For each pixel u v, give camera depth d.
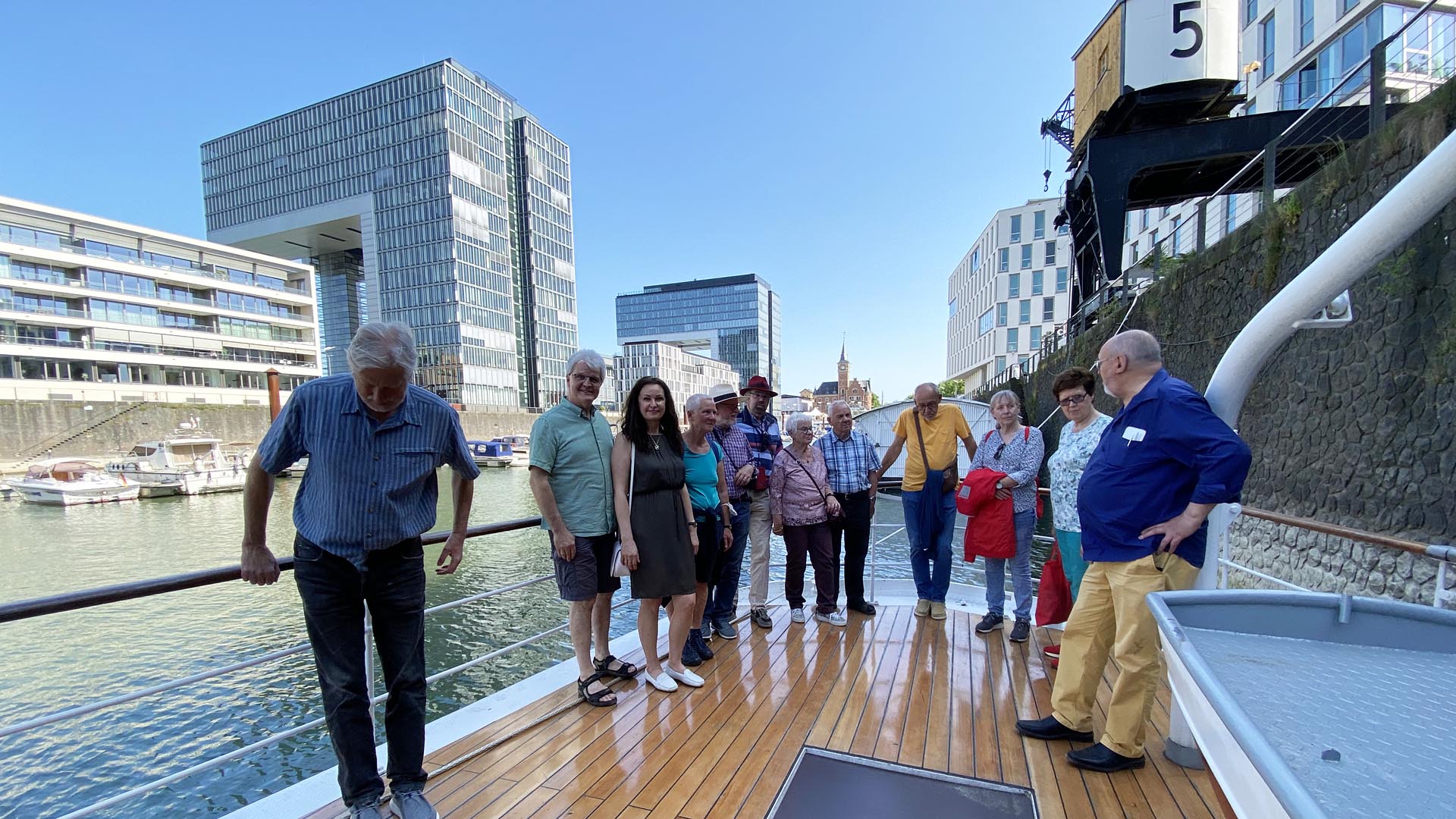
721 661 3.43
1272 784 0.76
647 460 2.90
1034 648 3.59
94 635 11.48
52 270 38.69
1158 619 1.33
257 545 1.89
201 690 9.30
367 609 2.08
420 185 60.41
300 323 53.28
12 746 7.88
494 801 2.11
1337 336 6.19
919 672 3.24
